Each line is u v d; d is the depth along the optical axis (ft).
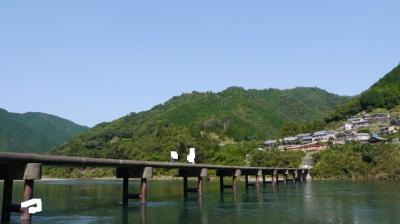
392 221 81.35
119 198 139.13
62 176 426.10
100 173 421.18
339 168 331.16
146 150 496.23
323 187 206.39
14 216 84.12
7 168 70.49
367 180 309.22
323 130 555.69
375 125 515.09
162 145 497.05
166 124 645.10
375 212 95.45
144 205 109.60
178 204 114.93
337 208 104.17
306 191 174.19
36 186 236.22
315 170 334.65
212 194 157.79
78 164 84.07
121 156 498.69
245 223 79.41
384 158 328.70
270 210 100.32
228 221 82.17
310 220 83.10
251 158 408.87
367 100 606.96
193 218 86.38
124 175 110.93
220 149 495.41
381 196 143.33
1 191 169.37
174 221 82.17
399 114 542.57
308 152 413.39
